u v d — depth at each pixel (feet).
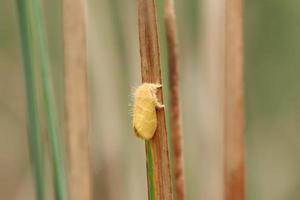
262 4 1.64
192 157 1.44
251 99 1.66
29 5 1.15
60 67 1.59
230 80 1.11
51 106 1.14
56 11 1.61
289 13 1.63
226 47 1.10
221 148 1.44
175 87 0.96
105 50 1.46
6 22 1.76
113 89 1.48
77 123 1.13
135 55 1.48
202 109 1.44
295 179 1.68
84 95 1.13
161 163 1.00
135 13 1.48
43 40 1.14
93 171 1.51
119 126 1.49
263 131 1.67
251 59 1.65
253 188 1.61
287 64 1.64
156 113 0.99
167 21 0.95
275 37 1.64
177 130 0.97
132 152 1.51
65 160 1.41
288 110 1.68
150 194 1.01
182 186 0.98
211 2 1.41
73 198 1.13
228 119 1.11
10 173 1.86
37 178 1.19
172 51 0.95
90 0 1.46
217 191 1.44
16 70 1.81
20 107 1.85
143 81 1.00
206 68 1.43
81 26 1.12
